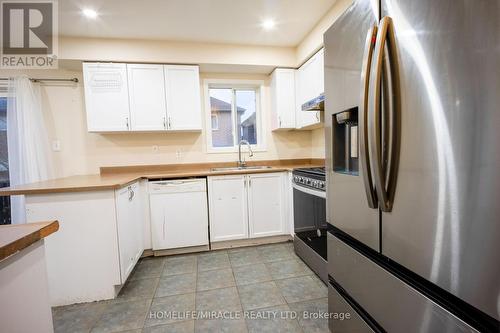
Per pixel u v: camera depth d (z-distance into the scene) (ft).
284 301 5.74
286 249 8.74
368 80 2.92
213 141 10.99
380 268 3.17
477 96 1.88
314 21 8.05
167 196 8.34
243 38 9.10
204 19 7.72
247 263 7.72
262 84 10.96
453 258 2.15
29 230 2.21
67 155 9.43
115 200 5.91
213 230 8.75
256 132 11.30
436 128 2.22
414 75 2.40
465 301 2.06
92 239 5.84
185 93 9.29
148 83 8.98
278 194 9.21
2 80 8.49
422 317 2.56
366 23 3.15
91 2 6.63
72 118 9.41
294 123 10.30
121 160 9.86
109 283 5.97
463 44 1.96
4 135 8.86
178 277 6.98
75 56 8.38
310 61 8.95
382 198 2.85
